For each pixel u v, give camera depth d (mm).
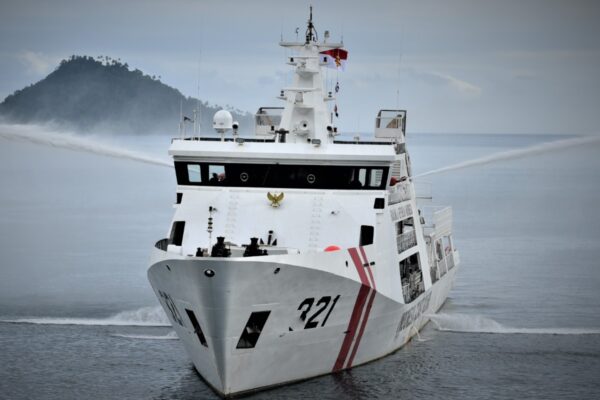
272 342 40875
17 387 45406
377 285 44469
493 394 45281
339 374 45906
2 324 56156
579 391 45906
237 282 37969
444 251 64438
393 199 49062
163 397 43719
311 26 49312
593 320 60438
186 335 42812
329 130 48750
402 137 55531
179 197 45969
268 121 53625
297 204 44969
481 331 56594
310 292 40469
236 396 41531
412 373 47656
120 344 52062
